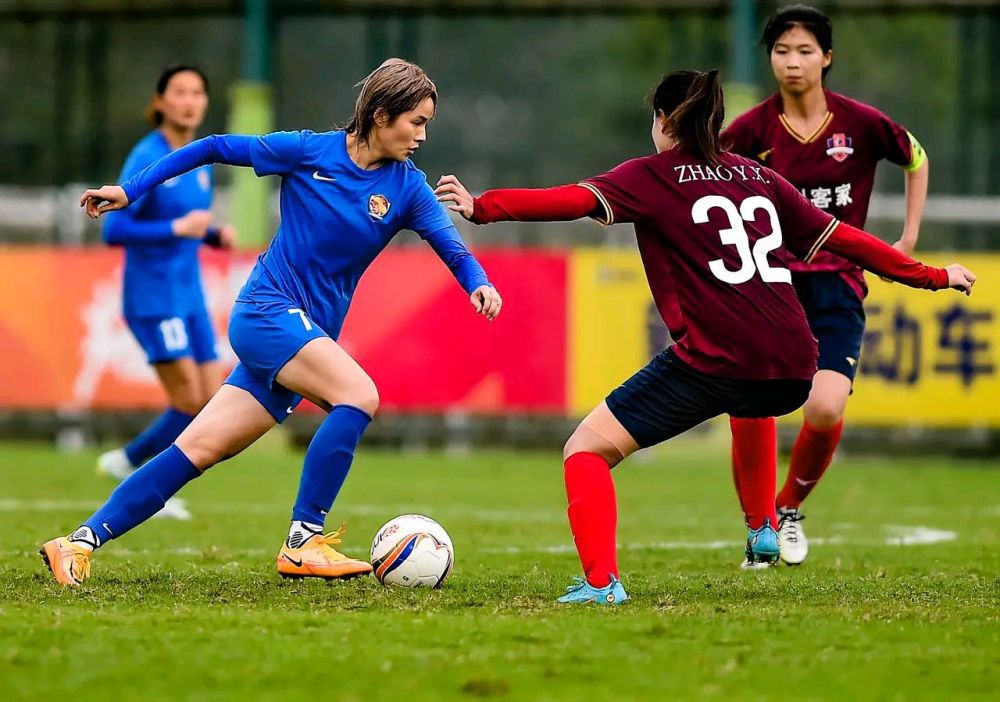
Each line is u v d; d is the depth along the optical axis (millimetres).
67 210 58125
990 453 54500
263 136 20141
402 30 59062
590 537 18938
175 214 32406
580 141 118000
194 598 18953
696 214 18516
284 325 19844
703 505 37688
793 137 25594
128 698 13406
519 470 47750
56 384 51688
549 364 50250
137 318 32594
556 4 55469
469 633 16375
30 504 34312
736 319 18344
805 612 18062
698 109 18734
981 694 13805
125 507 20406
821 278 24922
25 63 97375
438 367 50406
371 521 32094
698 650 15602
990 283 49312
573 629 16672
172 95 31969
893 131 25562
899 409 49656
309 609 18078
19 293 51750
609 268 50062
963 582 21703
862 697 13672
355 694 13586
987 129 64500
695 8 54938
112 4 57656
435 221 20438
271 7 56969
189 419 33750
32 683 13922
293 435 54812
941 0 53812
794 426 52812
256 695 13539
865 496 40562
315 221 19984
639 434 18969
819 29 24984
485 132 122125
